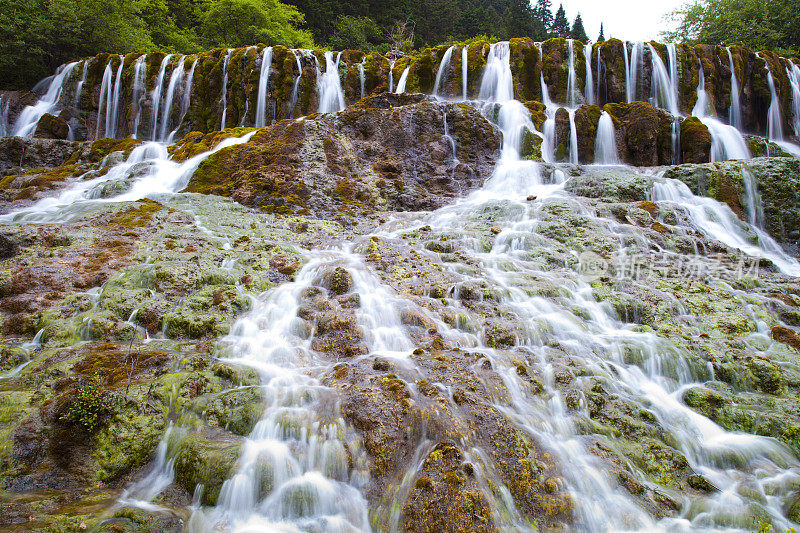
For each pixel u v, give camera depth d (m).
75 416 3.86
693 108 16.69
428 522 3.36
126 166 12.70
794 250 9.98
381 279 6.82
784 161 10.91
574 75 16.72
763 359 5.58
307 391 4.40
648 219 9.20
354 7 37.84
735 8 28.09
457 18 42.00
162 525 3.24
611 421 4.57
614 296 6.68
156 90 17.38
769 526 3.62
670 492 3.96
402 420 4.04
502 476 3.78
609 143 13.77
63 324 5.32
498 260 7.57
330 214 10.18
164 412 4.17
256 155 11.48
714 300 6.94
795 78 17.98
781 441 4.57
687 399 5.09
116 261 6.87
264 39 25.81
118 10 20.95
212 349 5.12
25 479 3.59
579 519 3.61
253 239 8.05
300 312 5.87
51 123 16.22
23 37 18.98
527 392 4.67
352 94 17.67
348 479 3.74
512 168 12.04
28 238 7.40
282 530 3.33
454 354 5.16
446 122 12.88
